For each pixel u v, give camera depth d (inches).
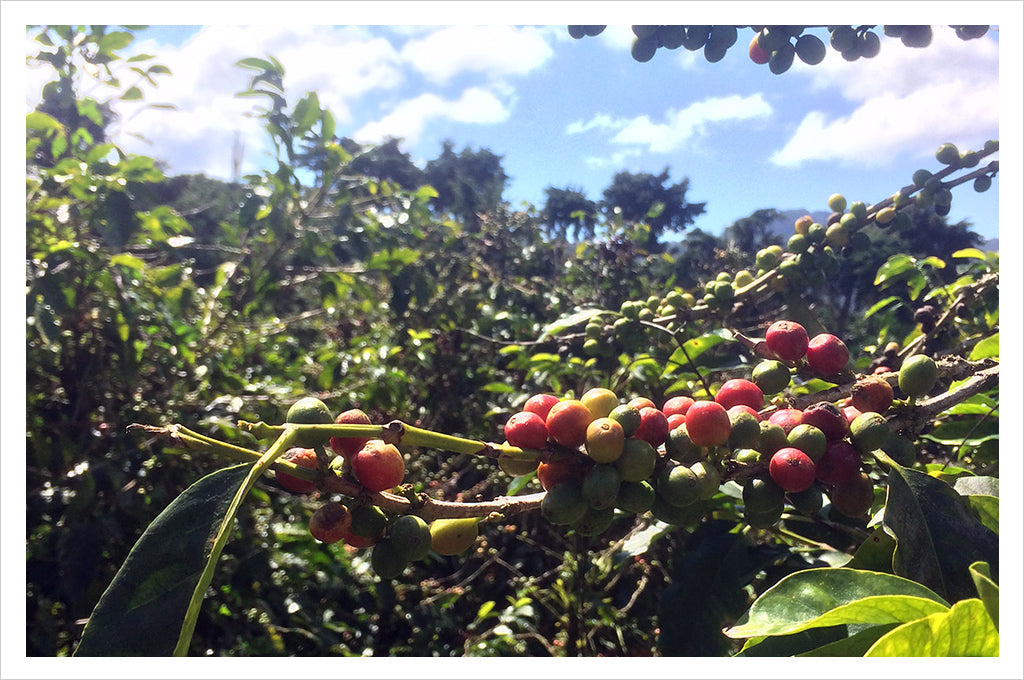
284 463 40.0
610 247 218.8
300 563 156.2
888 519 47.9
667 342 114.3
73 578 122.2
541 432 45.1
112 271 139.8
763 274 100.7
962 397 56.0
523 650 168.4
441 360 228.7
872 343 141.6
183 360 155.6
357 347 218.4
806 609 44.7
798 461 47.4
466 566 201.5
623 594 166.1
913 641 38.0
